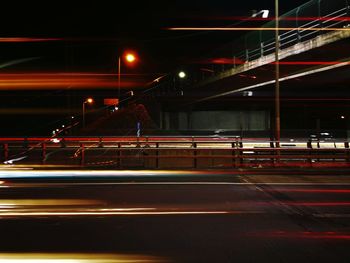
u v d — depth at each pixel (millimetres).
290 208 10789
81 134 50594
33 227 8820
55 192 13133
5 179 16297
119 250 7266
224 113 76875
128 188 14039
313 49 35000
